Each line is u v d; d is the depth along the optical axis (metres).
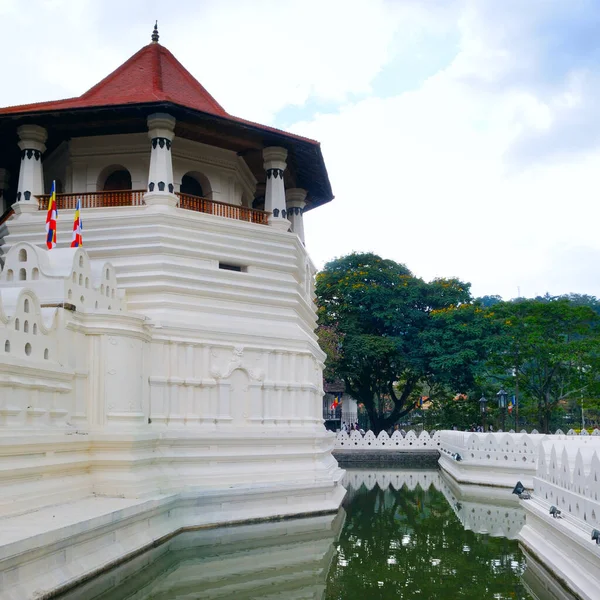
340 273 56.00
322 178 30.39
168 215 22.61
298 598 12.94
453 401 56.62
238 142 26.03
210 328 21.83
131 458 17.69
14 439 14.38
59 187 26.98
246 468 21.41
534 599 12.63
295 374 23.91
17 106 24.17
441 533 19.06
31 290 15.95
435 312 53.97
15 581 11.10
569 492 13.90
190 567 15.13
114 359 18.52
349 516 21.91
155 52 27.94
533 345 51.78
